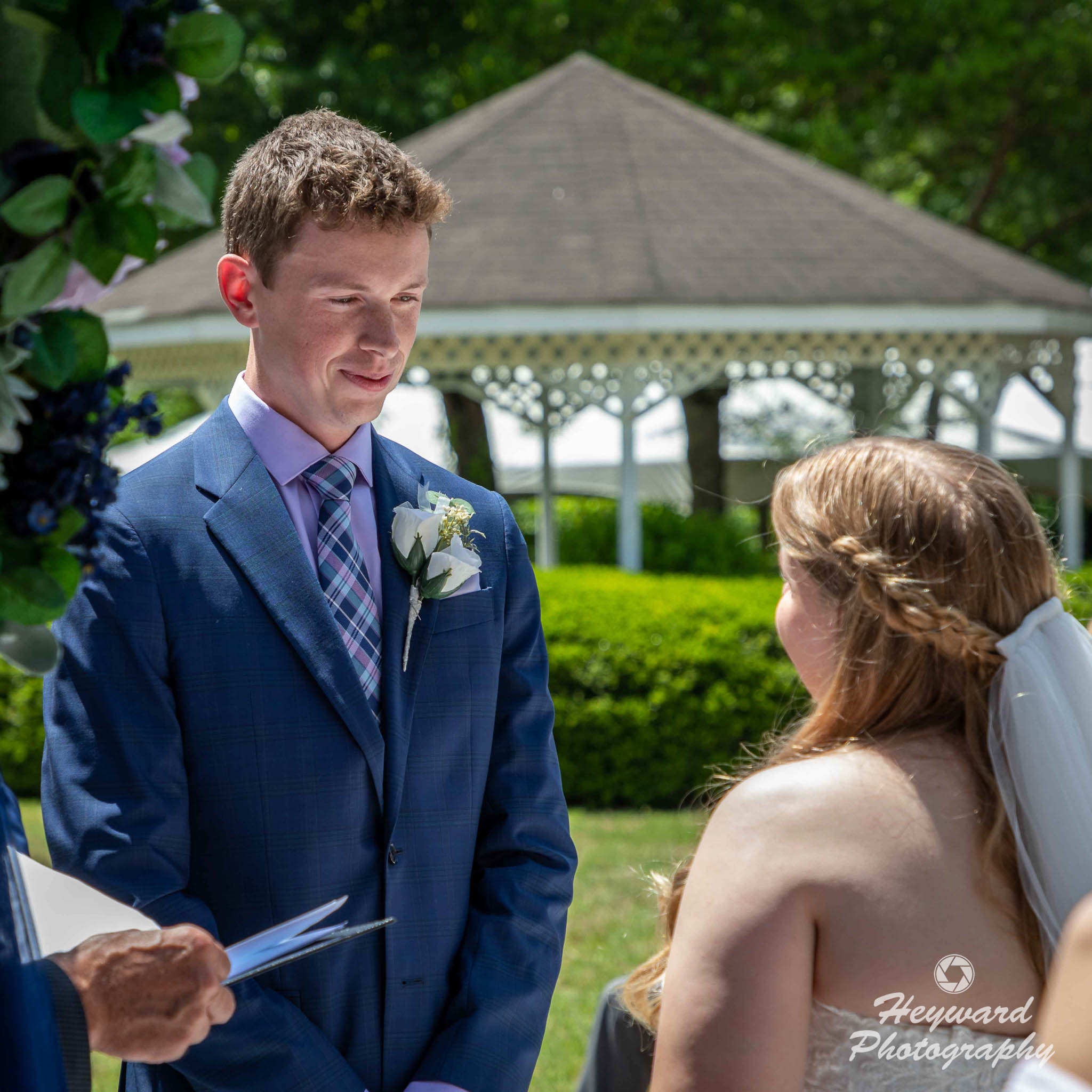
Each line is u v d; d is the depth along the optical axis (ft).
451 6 55.62
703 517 41.81
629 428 35.24
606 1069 8.78
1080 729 5.65
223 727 6.98
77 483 4.15
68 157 4.06
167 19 4.09
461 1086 6.84
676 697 28.02
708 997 5.37
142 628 6.95
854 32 53.83
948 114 53.93
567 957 18.13
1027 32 52.75
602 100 41.09
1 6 3.96
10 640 4.24
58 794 6.78
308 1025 6.79
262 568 7.22
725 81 53.57
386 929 7.14
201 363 38.78
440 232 34.81
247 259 7.41
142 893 6.49
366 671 7.36
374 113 52.24
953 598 5.83
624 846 24.11
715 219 36.09
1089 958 3.79
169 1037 5.43
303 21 53.83
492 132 39.29
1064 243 62.18
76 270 4.08
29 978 4.92
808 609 6.17
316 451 7.59
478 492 8.42
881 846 5.39
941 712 5.83
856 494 6.14
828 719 6.01
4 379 4.00
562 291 32.48
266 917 6.92
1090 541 47.50
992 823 5.46
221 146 50.08
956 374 42.73
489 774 7.90
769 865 5.44
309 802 7.00
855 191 40.11
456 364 35.40
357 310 7.16
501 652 7.96
